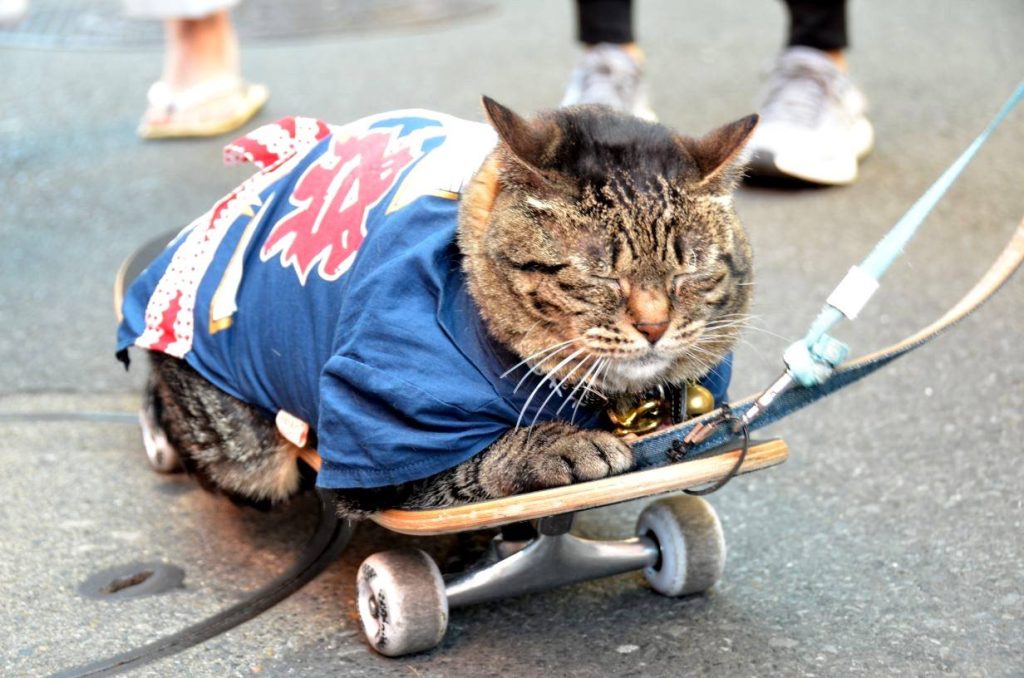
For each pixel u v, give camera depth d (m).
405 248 2.42
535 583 2.66
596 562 2.71
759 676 2.51
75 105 6.55
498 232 2.38
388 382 2.29
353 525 3.03
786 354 2.39
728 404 2.46
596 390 2.47
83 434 3.61
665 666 2.55
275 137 2.87
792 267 4.54
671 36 7.55
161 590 2.86
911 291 4.35
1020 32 7.34
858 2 8.20
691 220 2.43
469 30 7.78
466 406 2.32
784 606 2.76
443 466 2.35
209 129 6.05
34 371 4.00
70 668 2.56
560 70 6.84
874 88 6.45
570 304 2.38
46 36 7.76
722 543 2.73
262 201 2.79
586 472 2.34
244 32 7.76
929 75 6.62
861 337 4.05
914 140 5.73
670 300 2.41
